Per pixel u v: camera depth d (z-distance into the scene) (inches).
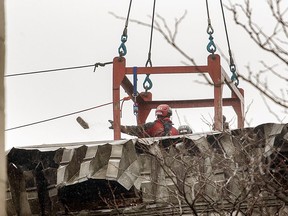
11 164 959.6
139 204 927.7
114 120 1203.2
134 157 921.5
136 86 1253.1
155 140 916.6
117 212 943.7
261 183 728.3
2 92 259.1
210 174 794.2
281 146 830.5
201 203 829.8
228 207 797.2
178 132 1075.9
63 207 960.3
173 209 882.1
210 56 1227.2
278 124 850.1
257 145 821.2
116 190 945.5
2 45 261.7
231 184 792.3
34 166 964.6
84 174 917.8
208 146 865.5
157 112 1148.5
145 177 911.7
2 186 255.3
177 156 855.1
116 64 1259.8
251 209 723.4
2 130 257.6
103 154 930.1
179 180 782.5
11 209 959.0
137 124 1224.2
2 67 260.4
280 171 784.3
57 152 951.0
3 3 263.6
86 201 960.3
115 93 1245.1
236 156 788.6
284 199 743.7
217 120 1095.6
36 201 957.8
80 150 940.6
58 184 936.3
